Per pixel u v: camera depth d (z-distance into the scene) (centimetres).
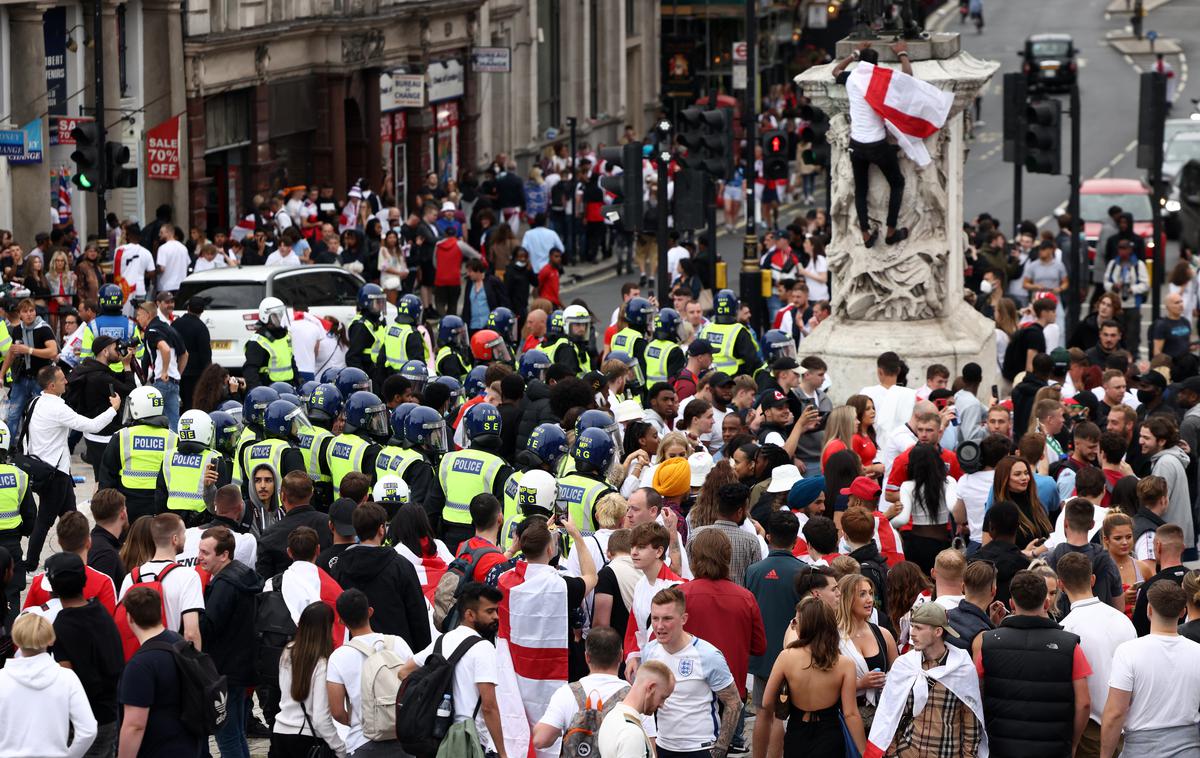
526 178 14625
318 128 11431
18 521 3978
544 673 3148
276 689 3609
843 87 5759
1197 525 4766
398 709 2945
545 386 4838
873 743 2945
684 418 4456
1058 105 7850
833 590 3158
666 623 2955
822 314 6481
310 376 6419
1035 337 5856
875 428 4809
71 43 9275
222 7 10412
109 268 7319
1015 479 3816
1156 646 3008
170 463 4131
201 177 10169
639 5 17175
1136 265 8750
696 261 8956
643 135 17425
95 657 3153
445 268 9419
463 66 13050
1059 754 2955
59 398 4753
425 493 4059
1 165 8644
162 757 2966
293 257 8681
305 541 3322
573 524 3369
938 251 5844
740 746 3603
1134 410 4659
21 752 2917
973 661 3008
